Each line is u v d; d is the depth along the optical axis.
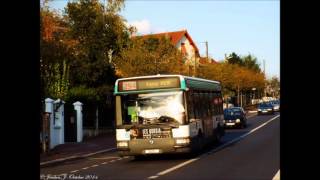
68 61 36.28
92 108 37.69
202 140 22.20
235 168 16.56
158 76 19.61
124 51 41.81
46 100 27.84
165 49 44.19
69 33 41.12
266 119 57.53
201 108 22.59
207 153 22.38
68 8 42.44
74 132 32.19
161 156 22.05
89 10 42.03
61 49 26.84
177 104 19.42
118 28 42.69
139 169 17.48
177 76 19.50
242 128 42.25
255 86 99.38
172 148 19.16
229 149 23.97
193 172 15.91
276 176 14.30
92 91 37.88
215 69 65.38
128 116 19.64
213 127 25.19
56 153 24.86
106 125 40.44
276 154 20.69
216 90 27.17
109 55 43.12
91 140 33.38
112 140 33.25
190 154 21.75
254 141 28.33
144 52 42.19
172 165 18.28
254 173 15.14
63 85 32.50
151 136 19.31
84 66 39.84
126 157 22.73
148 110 19.53
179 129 19.23
